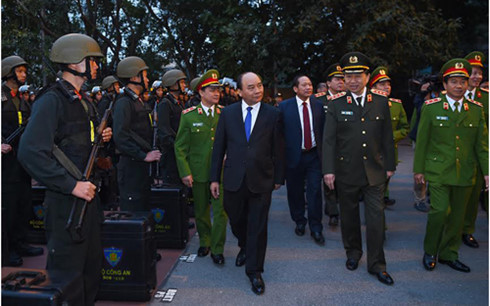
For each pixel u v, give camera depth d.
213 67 18.16
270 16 12.95
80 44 2.45
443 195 3.66
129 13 17.36
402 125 5.11
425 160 3.79
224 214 3.94
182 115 3.98
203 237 4.20
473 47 15.45
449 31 12.23
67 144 2.39
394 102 5.06
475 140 3.68
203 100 4.00
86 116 2.52
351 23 11.74
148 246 3.20
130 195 3.79
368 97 3.63
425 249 3.87
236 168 3.40
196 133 3.94
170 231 4.35
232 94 10.21
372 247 3.62
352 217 3.77
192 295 3.32
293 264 3.97
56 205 2.41
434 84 5.37
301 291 3.39
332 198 5.20
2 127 3.79
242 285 3.51
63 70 2.48
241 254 3.96
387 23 10.84
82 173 2.41
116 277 3.17
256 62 12.27
